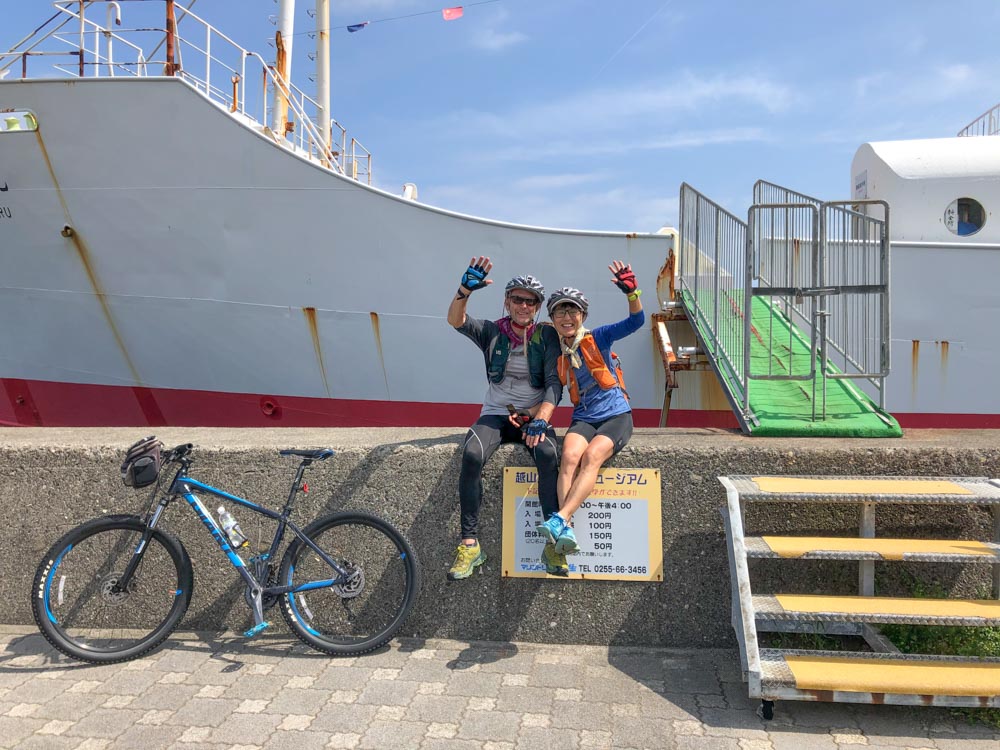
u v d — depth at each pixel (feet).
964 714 9.41
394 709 9.69
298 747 8.82
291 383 25.81
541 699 9.96
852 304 18.62
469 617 11.95
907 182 26.02
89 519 12.52
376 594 11.96
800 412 15.23
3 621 12.64
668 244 23.77
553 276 24.18
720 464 11.60
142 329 26.02
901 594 11.55
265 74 27.78
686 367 23.90
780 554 10.16
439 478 12.07
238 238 24.70
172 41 24.61
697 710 9.65
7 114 24.44
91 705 9.83
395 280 24.36
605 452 11.02
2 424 28.14
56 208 25.20
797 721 9.36
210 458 12.39
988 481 10.91
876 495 10.25
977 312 23.73
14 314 26.61
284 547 12.19
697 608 11.63
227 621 12.27
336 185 24.00
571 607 11.78
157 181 24.57
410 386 25.13
